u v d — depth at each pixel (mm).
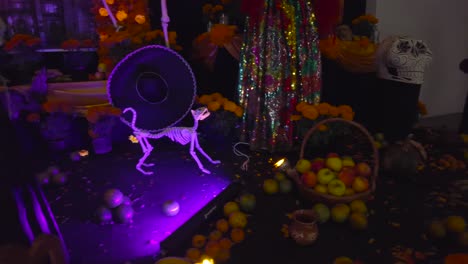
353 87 5039
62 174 3490
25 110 4418
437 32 5883
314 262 2250
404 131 4582
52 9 5023
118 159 4188
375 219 2762
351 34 5059
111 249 2443
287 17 4008
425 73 5988
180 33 5703
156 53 3482
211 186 3412
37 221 1449
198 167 3885
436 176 3551
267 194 3174
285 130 4238
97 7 4934
